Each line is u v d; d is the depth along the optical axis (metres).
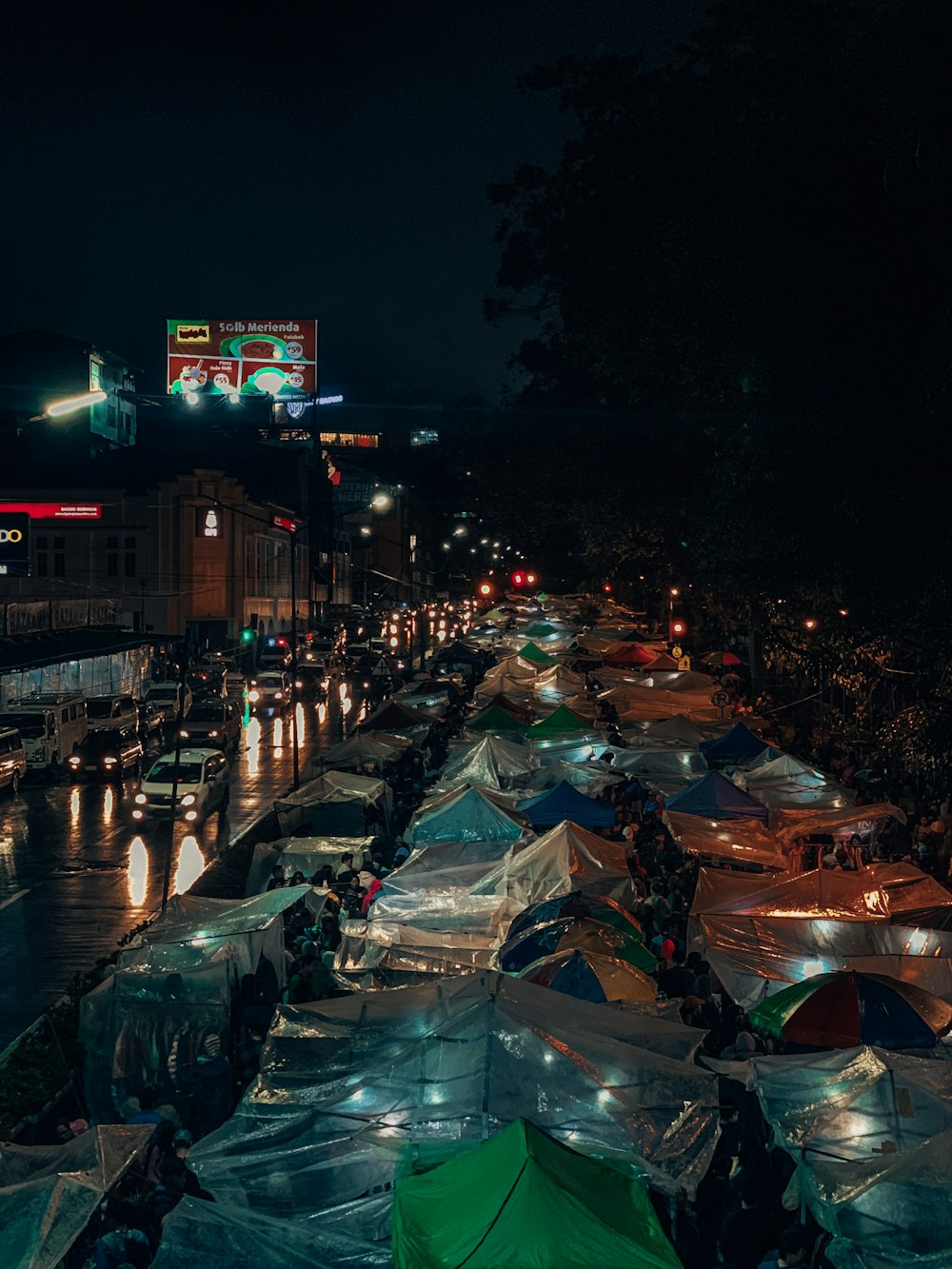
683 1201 10.69
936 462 18.73
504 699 36.31
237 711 49.81
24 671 49.28
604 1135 10.05
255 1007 15.44
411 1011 11.38
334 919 19.81
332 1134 10.09
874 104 20.59
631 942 15.76
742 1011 14.88
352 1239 8.53
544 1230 7.89
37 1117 14.16
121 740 42.06
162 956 15.93
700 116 27.81
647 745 30.98
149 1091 14.02
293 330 132.12
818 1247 9.70
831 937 15.53
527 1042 10.61
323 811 27.73
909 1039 12.48
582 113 31.67
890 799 28.98
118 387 113.19
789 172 20.77
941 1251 8.36
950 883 22.70
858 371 19.84
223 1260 8.18
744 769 27.09
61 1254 8.26
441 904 18.39
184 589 84.62
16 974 21.52
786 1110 10.41
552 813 24.25
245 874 27.08
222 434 116.25
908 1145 9.89
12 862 30.00
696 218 23.31
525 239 37.31
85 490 84.19
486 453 47.12
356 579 131.50
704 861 23.39
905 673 22.45
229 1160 10.03
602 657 52.75
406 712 37.50
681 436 31.62
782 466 20.78
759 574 23.83
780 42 23.36
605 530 46.28
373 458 161.88
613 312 30.88
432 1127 10.07
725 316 22.03
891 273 19.42
